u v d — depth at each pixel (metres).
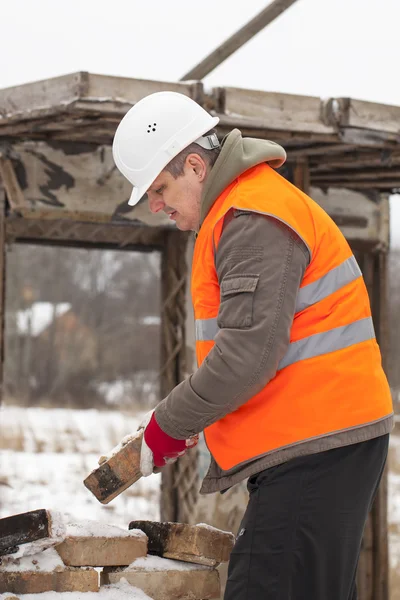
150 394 32.75
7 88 4.37
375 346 2.60
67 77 4.05
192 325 5.55
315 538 2.43
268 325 2.34
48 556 2.79
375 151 5.01
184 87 4.21
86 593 2.72
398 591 6.38
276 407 2.46
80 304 37.25
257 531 2.47
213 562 2.91
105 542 2.83
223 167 2.54
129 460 2.63
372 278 6.36
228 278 2.41
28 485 9.75
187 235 5.57
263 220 2.42
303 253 2.44
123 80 4.07
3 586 2.69
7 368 34.22
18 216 5.04
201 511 5.34
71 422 17.05
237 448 2.53
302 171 5.19
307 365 2.45
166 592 2.85
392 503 10.37
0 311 5.03
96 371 35.62
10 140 4.88
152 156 2.63
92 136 4.79
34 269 37.44
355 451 2.47
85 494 9.39
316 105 4.52
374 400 2.49
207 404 2.40
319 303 2.48
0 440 13.39
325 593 2.46
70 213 5.04
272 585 2.43
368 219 6.17
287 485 2.45
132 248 5.96
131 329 37.84
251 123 4.35
